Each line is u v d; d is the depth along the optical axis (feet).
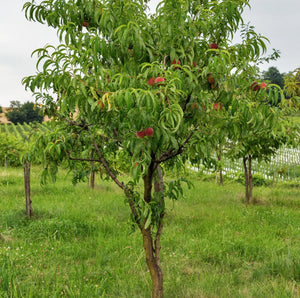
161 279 12.62
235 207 32.24
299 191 44.93
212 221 26.11
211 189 46.24
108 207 30.71
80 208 29.81
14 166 68.03
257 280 15.39
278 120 8.80
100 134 13.55
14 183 45.24
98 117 10.27
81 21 11.50
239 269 16.55
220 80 9.23
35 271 15.40
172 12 9.43
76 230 22.35
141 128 8.46
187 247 19.75
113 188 42.98
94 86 9.12
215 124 9.82
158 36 10.30
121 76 8.07
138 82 8.58
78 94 9.24
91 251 19.19
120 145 12.99
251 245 19.81
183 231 23.45
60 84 9.21
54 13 11.44
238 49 10.18
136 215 12.17
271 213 29.19
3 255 17.03
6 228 22.09
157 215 11.84
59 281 14.85
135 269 16.60
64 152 11.16
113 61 10.18
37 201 32.30
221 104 9.82
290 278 15.61
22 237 20.75
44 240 20.62
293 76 30.50
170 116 7.63
